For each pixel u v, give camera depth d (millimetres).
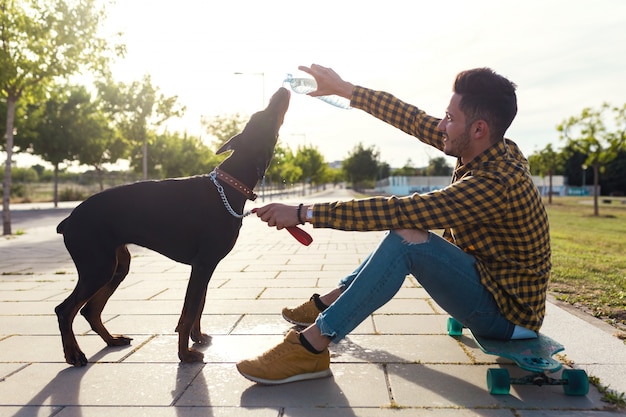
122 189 3023
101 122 30500
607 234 12875
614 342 3328
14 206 30406
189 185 3072
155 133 26297
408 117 3178
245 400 2455
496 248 2537
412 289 5133
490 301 2520
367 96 3273
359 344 3328
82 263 2926
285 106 3285
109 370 2879
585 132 21594
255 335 3547
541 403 2404
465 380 2703
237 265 6941
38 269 6984
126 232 2971
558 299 4734
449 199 2379
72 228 2932
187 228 2988
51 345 3365
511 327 2574
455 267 2467
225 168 3123
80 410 2355
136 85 24109
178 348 3035
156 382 2693
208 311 4238
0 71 11766
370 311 2557
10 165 12828
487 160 2480
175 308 4375
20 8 11906
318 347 2613
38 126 28875
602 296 4844
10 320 4039
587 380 2451
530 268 2525
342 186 128875
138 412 2328
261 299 4707
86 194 41500
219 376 2781
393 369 2871
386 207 2436
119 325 3832
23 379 2748
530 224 2439
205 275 3008
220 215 3021
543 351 2436
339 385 2639
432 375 2777
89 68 12781
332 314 2562
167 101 24516
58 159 29406
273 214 2562
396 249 2479
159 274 6238
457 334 3494
